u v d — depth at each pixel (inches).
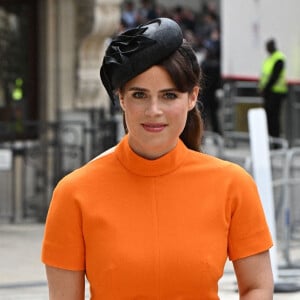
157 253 187.0
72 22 755.4
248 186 195.2
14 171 733.3
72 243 191.3
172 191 191.2
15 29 762.8
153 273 186.7
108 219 188.9
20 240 658.2
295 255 605.9
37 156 744.3
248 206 194.2
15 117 754.2
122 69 185.9
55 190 194.4
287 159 595.2
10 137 745.0
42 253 193.8
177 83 186.7
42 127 744.3
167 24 186.5
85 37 749.3
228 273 528.4
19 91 764.0
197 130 210.1
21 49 763.4
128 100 188.9
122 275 186.9
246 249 194.2
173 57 186.1
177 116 189.2
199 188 191.9
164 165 191.2
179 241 188.1
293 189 652.1
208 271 187.9
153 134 188.7
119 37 188.7
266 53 996.6
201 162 194.1
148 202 189.9
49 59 757.3
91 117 744.3
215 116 1204.5
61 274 192.5
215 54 1214.9
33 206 750.5
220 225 190.9
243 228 194.2
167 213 189.5
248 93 1105.4
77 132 752.3
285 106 1109.1
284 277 536.4
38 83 764.6
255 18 979.3
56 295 193.6
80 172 193.2
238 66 991.6
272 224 470.0
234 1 978.1
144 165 190.7
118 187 191.0
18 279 536.7
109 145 735.7
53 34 756.6
